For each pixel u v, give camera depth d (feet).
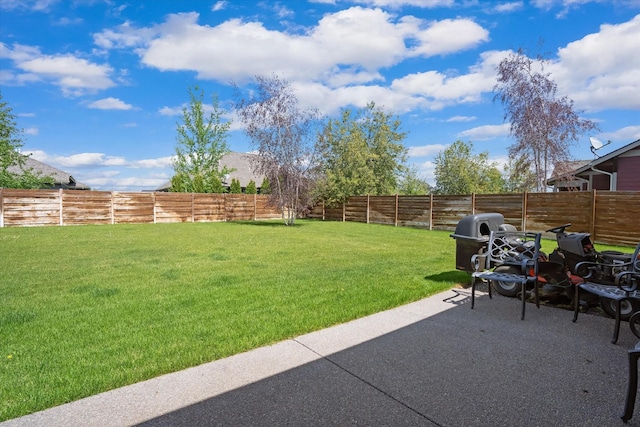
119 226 61.11
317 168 62.39
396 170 107.04
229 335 12.12
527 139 55.36
